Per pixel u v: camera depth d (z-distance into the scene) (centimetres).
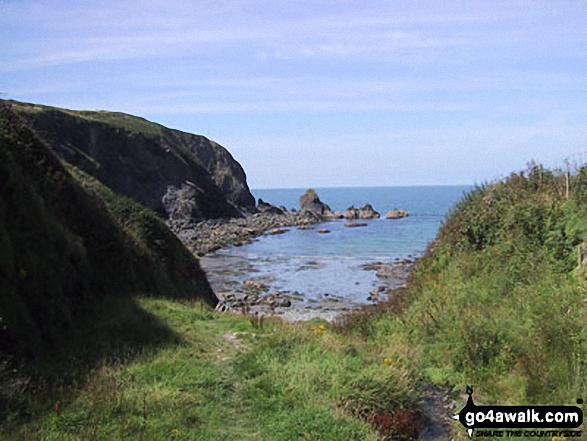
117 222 1662
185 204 6769
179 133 8844
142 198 6506
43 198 1271
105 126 6400
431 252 1667
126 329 1096
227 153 9475
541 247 1262
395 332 1216
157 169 6838
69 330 1044
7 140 1286
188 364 899
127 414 679
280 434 659
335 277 3341
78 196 1461
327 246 5003
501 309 1079
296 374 845
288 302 2572
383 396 786
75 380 795
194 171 7469
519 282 1160
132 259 1585
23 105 5666
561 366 820
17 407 674
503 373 899
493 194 1584
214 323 1284
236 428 684
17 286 948
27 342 871
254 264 3934
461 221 1593
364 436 665
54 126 5728
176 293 1753
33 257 1030
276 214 8625
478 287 1237
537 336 906
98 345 991
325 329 1274
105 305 1259
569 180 1441
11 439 597
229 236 5631
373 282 3150
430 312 1186
